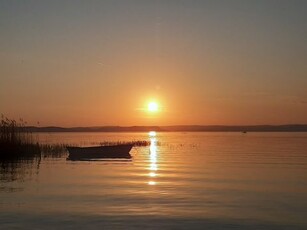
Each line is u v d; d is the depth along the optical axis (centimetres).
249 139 13962
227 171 3922
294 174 3672
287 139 13700
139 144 9325
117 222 1861
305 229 1784
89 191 2694
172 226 1806
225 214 2034
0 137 5016
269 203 2316
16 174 3634
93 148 5544
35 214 2012
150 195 2545
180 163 4797
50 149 5809
